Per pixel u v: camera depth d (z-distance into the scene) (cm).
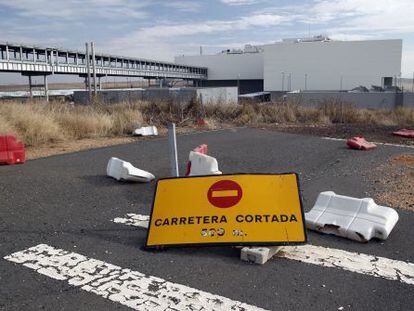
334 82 8950
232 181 448
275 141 1304
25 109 1360
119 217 536
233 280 362
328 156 1010
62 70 5262
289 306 319
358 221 461
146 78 8488
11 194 649
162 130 1638
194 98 2081
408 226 495
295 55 9100
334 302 325
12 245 443
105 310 315
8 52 4325
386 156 1011
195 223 432
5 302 326
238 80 10712
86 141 1312
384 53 8569
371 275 371
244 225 422
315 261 399
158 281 361
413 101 4097
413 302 325
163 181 464
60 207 580
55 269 385
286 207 432
